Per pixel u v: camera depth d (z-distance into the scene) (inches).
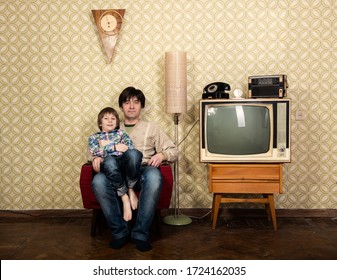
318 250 82.4
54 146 112.1
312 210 110.3
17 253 81.7
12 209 113.4
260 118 94.2
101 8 109.2
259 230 97.3
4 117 111.8
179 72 100.0
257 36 108.6
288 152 93.8
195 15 108.8
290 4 107.6
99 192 82.7
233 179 95.4
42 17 109.5
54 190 113.1
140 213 82.7
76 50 110.0
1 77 111.0
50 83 110.8
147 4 109.0
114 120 95.9
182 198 112.3
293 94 109.1
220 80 109.9
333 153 109.9
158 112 111.2
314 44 108.0
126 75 110.5
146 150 98.5
